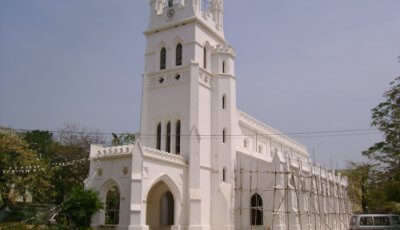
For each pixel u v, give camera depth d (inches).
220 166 2012.8
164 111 2044.8
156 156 1674.5
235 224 1995.6
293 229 1919.3
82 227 1462.8
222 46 2226.9
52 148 2829.7
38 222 1583.4
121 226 1563.7
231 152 2048.5
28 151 2266.2
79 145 2802.7
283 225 1921.8
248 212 2006.6
